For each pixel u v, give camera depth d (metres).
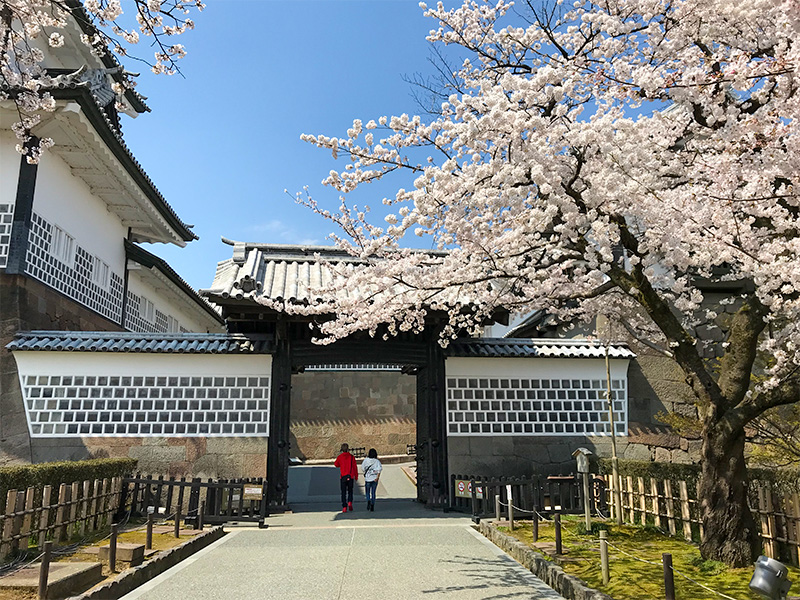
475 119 6.30
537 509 10.56
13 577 5.75
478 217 6.84
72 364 11.89
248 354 12.37
